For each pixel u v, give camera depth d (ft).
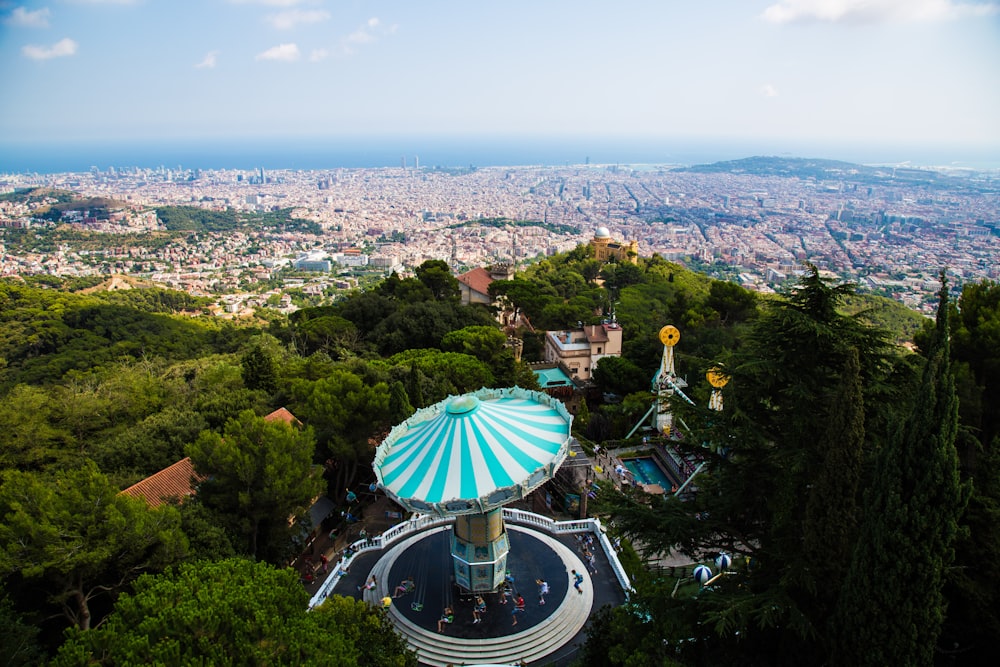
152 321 451.53
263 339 277.23
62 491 104.58
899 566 71.67
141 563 107.86
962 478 104.01
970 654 86.63
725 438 94.84
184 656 68.95
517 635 117.80
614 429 228.02
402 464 130.93
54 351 388.37
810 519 81.25
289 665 72.28
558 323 379.14
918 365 93.45
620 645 88.58
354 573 140.46
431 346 287.89
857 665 75.82
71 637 74.43
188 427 170.40
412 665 99.14
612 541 148.77
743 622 77.25
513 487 119.44
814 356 93.50
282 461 130.52
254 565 93.20
